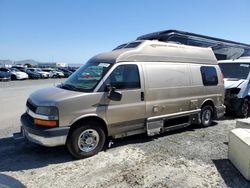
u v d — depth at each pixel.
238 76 9.05
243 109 8.51
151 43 5.84
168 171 4.23
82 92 4.77
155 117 5.75
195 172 4.21
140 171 4.23
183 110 6.37
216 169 4.33
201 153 5.07
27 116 5.04
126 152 5.10
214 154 5.02
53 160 4.71
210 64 7.22
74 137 4.64
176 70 6.18
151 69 5.67
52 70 42.25
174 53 6.25
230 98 8.33
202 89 6.83
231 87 8.34
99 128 4.92
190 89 6.49
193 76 6.60
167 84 5.94
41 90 5.39
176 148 5.36
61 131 4.46
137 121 5.48
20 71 34.50
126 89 5.24
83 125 4.74
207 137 6.17
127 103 5.24
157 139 5.99
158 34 10.98
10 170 4.27
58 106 4.45
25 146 5.43
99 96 4.86
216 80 7.30
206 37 13.34
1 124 7.42
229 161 4.66
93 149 4.90
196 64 6.77
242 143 4.07
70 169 4.31
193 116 6.70
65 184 3.79
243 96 8.40
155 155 4.94
